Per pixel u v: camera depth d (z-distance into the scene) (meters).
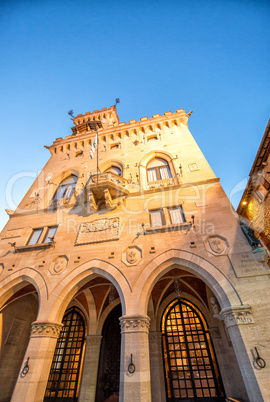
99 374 11.64
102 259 9.73
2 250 11.73
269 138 11.28
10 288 10.14
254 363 6.08
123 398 6.25
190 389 9.95
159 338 11.38
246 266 8.05
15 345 11.35
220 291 7.73
